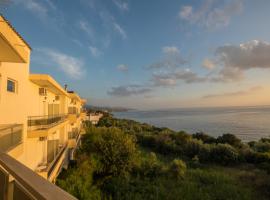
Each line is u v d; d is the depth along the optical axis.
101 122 64.25
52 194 1.19
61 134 19.22
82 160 19.64
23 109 9.59
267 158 29.41
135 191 17.14
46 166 11.66
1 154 2.43
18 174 1.63
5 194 2.05
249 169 27.09
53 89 14.98
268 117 148.25
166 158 32.97
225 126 98.88
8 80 8.10
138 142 44.22
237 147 36.75
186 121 132.75
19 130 7.68
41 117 12.02
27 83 10.10
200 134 46.78
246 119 137.38
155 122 126.44
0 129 5.96
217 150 31.34
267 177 21.50
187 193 17.05
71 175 15.65
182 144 38.22
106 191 17.19
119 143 21.39
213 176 22.16
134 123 76.06
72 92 26.88
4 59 6.42
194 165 29.22
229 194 17.45
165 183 19.23
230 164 29.77
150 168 21.84
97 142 21.69
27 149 10.50
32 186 1.34
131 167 21.11
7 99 7.93
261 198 17.44
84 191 13.93
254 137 63.25
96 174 20.39
